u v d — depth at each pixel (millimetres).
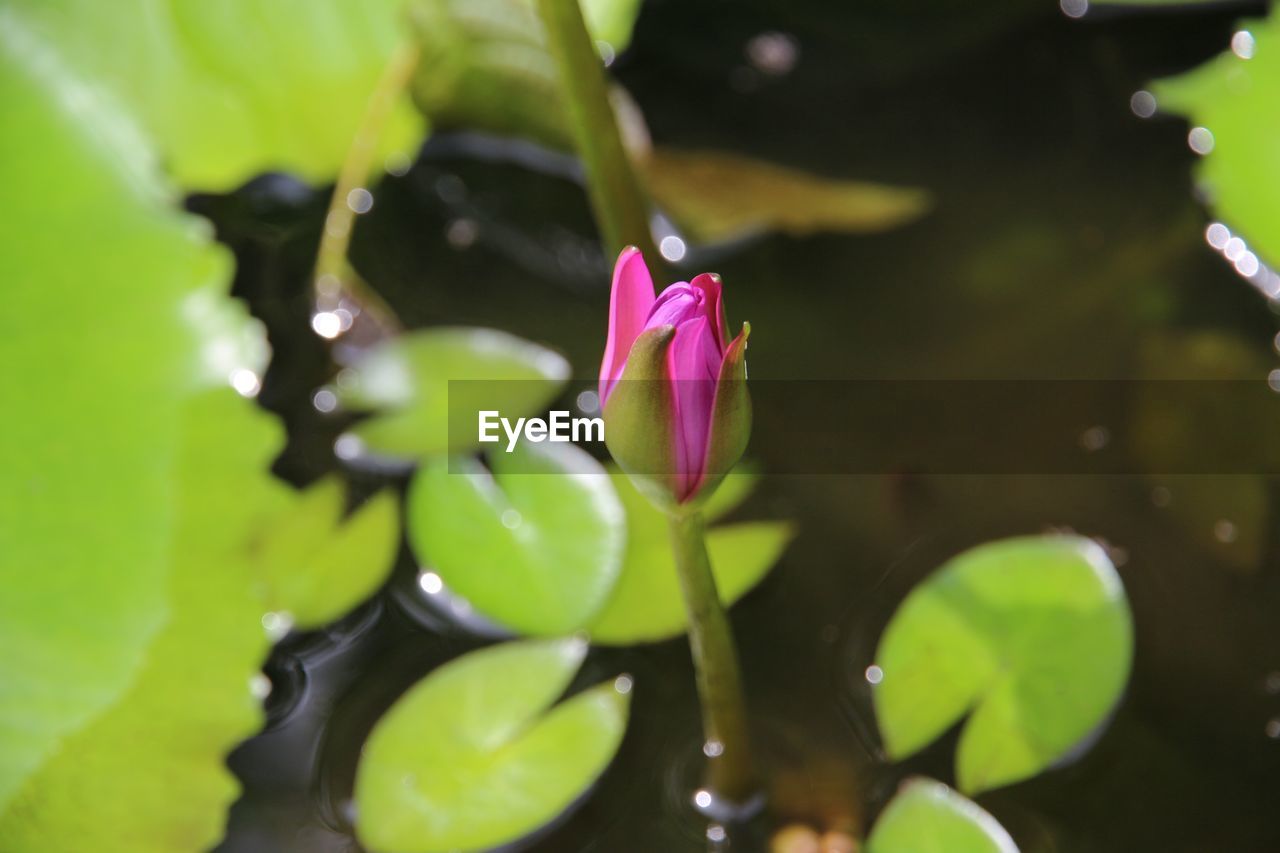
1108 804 1021
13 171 1138
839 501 1089
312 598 1064
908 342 1124
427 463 1090
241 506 1082
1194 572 1069
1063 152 1163
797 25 1210
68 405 1093
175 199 1148
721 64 1197
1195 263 1133
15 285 1113
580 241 1152
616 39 1187
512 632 1054
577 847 1017
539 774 1024
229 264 1136
